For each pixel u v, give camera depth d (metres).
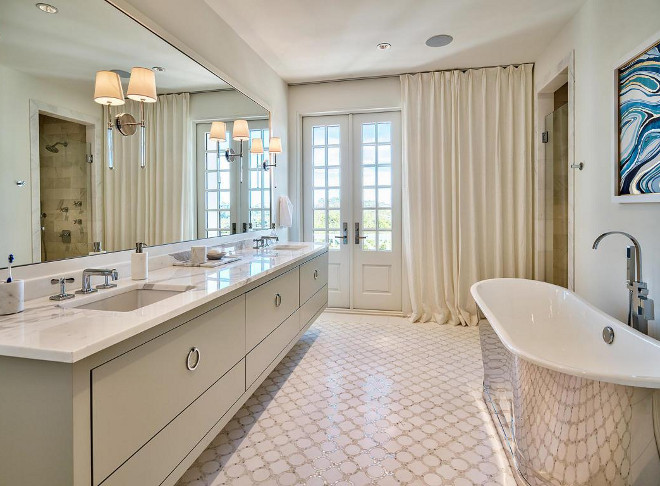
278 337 2.37
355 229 4.34
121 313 1.21
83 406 0.95
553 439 1.54
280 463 1.75
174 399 1.32
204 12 2.59
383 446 1.88
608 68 2.34
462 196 3.87
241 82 3.16
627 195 2.11
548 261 3.63
